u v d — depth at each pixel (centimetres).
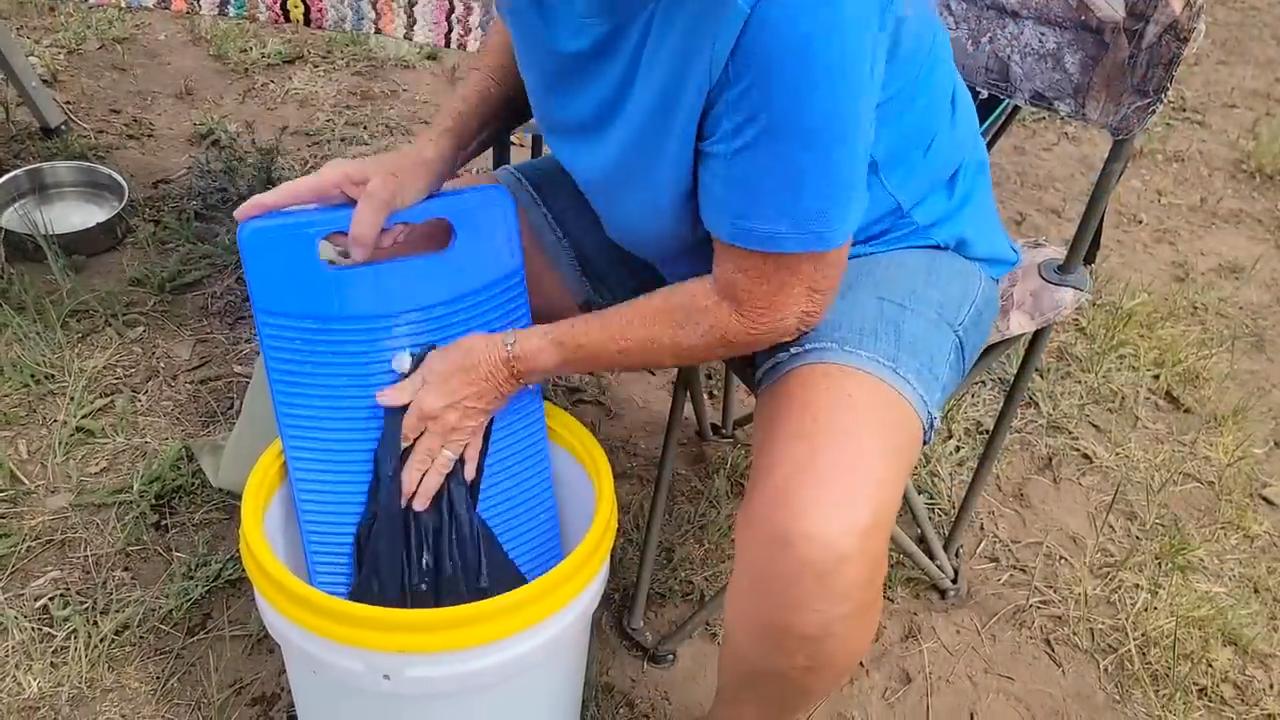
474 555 129
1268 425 216
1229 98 315
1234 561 188
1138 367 223
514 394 127
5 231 219
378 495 126
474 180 151
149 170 245
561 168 153
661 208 122
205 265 222
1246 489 201
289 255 121
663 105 111
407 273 123
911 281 128
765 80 102
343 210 125
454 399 122
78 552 170
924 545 182
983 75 146
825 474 112
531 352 121
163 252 225
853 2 101
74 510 176
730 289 114
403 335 125
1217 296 245
